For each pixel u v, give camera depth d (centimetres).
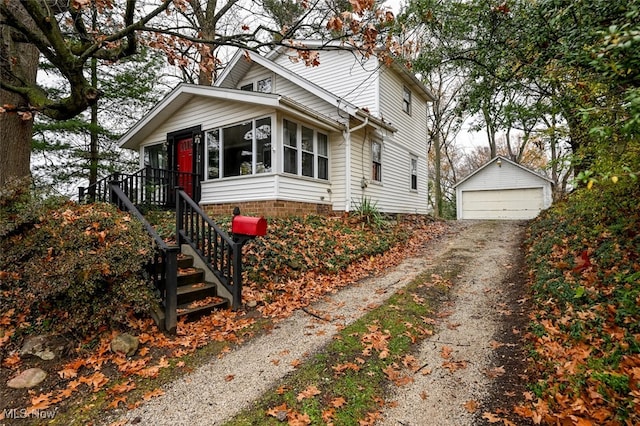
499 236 913
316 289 520
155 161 1091
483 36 514
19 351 314
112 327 346
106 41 382
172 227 661
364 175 1050
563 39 359
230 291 440
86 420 238
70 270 318
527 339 330
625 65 227
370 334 363
